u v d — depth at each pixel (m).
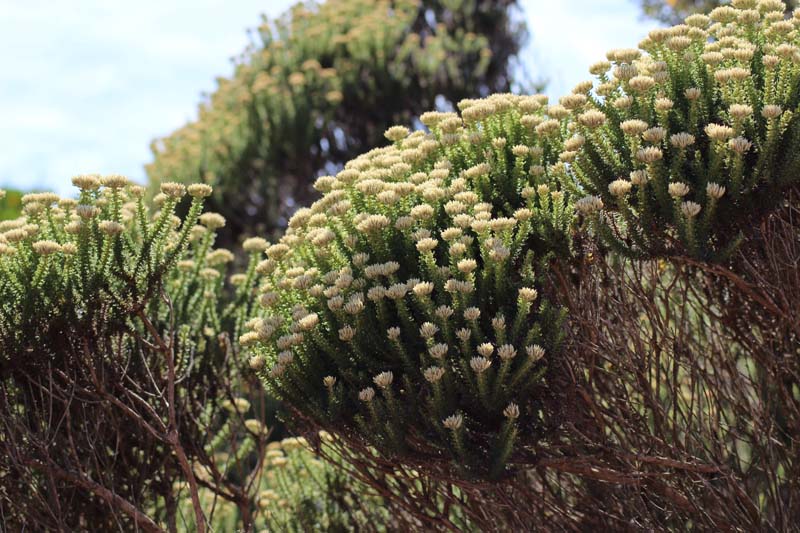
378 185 2.86
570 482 2.94
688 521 2.98
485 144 2.95
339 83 7.88
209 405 3.45
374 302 2.69
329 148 7.75
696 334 3.37
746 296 2.95
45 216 3.07
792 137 2.57
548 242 2.72
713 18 2.94
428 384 2.61
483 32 8.93
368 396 2.56
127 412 3.14
